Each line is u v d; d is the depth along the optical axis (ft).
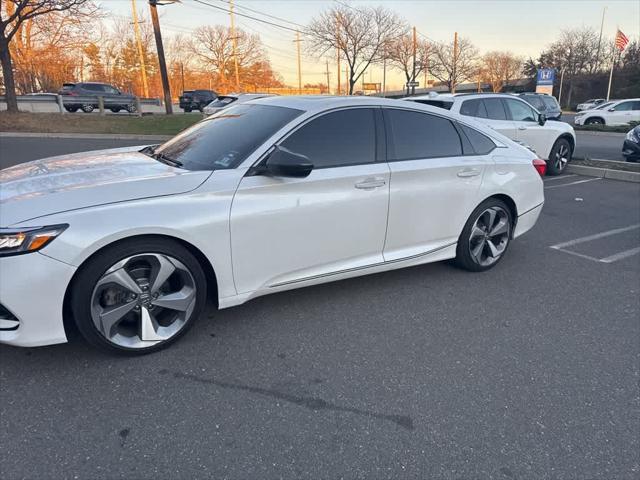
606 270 14.96
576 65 176.45
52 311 8.27
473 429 7.72
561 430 7.75
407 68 134.51
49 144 46.47
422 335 10.66
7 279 7.87
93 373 8.88
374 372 9.21
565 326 11.25
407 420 7.90
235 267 9.95
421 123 12.66
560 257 16.11
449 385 8.86
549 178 31.63
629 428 7.84
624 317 11.78
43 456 6.91
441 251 13.43
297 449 7.20
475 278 14.05
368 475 6.75
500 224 14.48
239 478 6.64
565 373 9.34
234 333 10.50
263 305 11.88
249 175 9.89
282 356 9.68
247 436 7.44
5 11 70.18
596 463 7.08
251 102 12.90
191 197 9.21
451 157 13.05
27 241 7.88
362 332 10.71
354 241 11.53
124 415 7.82
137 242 8.77
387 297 12.55
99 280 8.55
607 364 9.70
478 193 13.53
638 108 72.54
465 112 27.94
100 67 176.86
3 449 7.01
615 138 61.46
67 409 7.91
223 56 219.00
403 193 12.00
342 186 10.94
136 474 6.66
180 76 217.15
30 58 107.14
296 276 10.96
